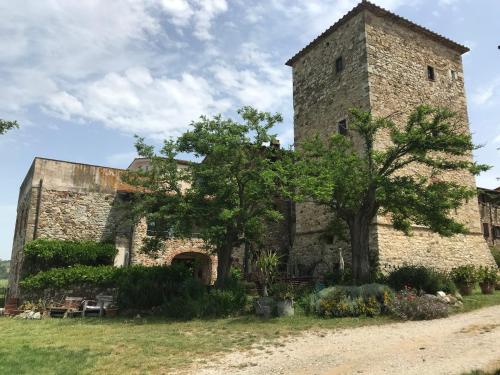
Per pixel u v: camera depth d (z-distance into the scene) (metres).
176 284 15.11
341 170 14.12
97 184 20.47
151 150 15.14
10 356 8.12
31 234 18.59
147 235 20.36
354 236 14.35
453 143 13.02
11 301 16.25
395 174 17.50
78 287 16.30
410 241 17.42
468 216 19.86
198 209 14.02
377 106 18.00
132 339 9.66
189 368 7.24
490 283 15.43
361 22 18.91
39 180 19.30
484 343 7.98
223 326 11.04
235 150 14.27
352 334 9.48
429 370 6.48
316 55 21.62
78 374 6.90
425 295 12.23
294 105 22.66
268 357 7.82
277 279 14.69
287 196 14.32
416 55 20.05
